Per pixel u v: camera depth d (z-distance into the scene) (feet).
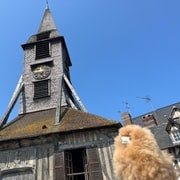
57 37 88.22
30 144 53.52
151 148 5.75
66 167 49.80
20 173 50.39
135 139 5.93
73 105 71.67
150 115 98.32
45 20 104.22
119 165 5.77
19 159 51.78
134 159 5.60
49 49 86.17
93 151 50.52
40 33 94.94
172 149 74.74
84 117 59.31
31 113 72.84
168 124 83.10
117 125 52.44
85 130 53.06
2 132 59.93
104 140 51.70
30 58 86.02
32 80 80.12
